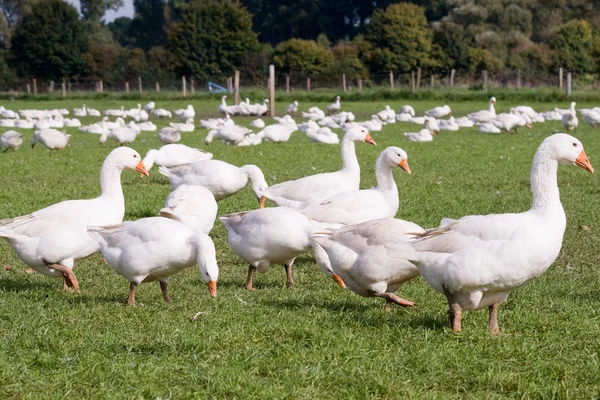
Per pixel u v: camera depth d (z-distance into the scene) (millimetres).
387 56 83438
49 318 8172
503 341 7527
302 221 9641
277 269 11297
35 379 6527
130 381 6457
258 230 9641
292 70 84062
